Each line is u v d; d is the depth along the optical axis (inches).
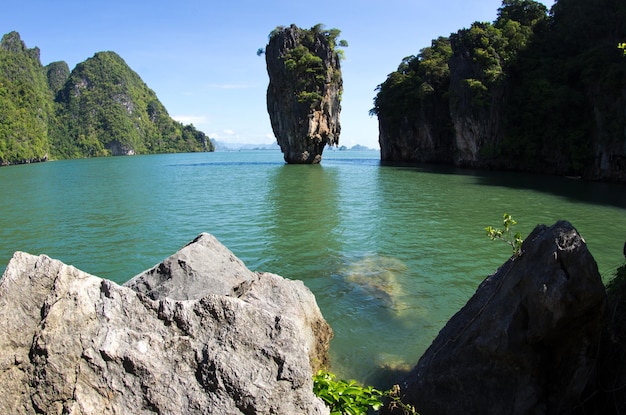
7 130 4222.4
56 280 139.1
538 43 2161.7
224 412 131.4
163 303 146.6
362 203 1075.3
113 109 7401.6
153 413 129.9
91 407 125.8
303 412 137.9
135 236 733.3
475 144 2288.4
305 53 2770.7
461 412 217.5
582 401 207.3
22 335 131.4
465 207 999.6
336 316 389.4
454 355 224.4
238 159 4542.3
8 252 650.8
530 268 211.2
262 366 139.4
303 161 2960.1
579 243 201.0
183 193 1336.1
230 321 145.9
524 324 207.9
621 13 1715.1
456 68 2348.7
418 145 2950.3
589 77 1737.2
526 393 205.5
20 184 1790.1
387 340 343.9
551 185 1460.4
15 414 123.3
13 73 6776.6
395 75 2957.7
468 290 453.1
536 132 1989.4
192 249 273.0
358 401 170.4
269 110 3097.9
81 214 962.7
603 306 197.9
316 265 547.2
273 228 778.2
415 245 644.1
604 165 1611.7
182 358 139.0
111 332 135.9
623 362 205.9
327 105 2935.5
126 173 2363.4
